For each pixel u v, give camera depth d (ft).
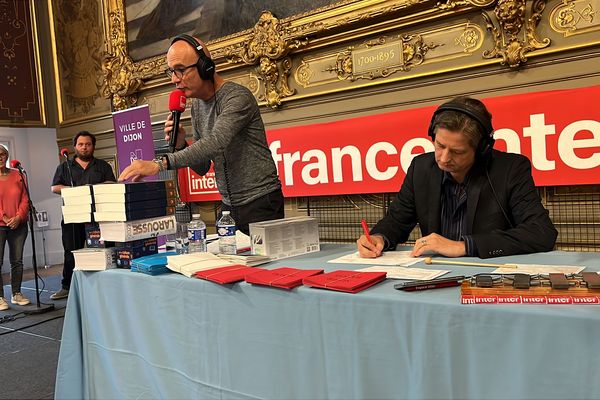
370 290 3.80
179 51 6.18
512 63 9.21
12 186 14.30
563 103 8.71
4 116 18.56
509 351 3.08
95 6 17.78
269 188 6.77
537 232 4.82
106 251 5.79
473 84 9.83
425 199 5.74
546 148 8.93
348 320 3.76
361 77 11.28
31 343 11.03
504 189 5.26
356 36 11.15
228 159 6.65
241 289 4.42
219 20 13.87
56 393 6.15
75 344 6.13
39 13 19.76
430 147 10.21
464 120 4.79
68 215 6.00
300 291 4.02
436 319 3.34
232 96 6.32
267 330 4.27
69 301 6.12
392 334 3.56
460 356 3.27
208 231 15.02
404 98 10.73
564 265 4.18
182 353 4.98
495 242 4.71
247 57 12.96
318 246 5.96
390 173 10.81
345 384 3.83
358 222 11.68
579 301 3.06
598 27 8.53
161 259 5.48
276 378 4.25
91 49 18.17
